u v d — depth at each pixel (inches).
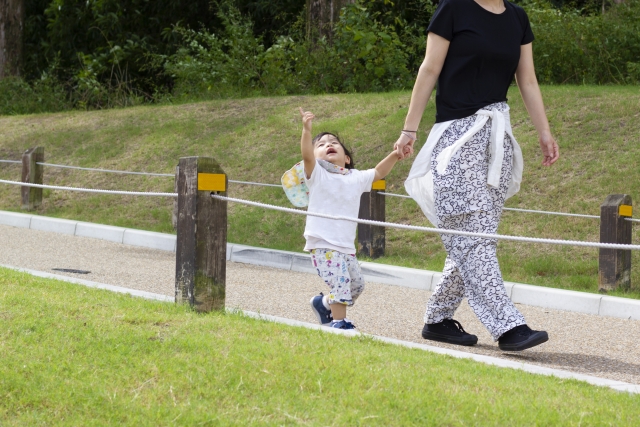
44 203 533.0
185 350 166.6
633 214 380.2
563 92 513.0
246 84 739.4
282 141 542.6
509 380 158.9
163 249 419.5
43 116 702.5
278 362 159.0
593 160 428.1
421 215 428.8
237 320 199.3
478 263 199.5
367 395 142.2
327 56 706.2
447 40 202.1
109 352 162.7
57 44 1036.5
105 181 549.6
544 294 310.3
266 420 131.7
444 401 140.8
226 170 521.0
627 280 325.7
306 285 322.0
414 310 276.7
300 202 229.5
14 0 937.5
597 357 210.2
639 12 644.7
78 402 138.6
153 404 138.1
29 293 215.6
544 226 390.0
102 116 669.3
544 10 658.2
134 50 962.1
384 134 510.6
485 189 201.6
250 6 975.6
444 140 204.4
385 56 701.3
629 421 135.4
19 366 151.5
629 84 598.9
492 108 202.8
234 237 433.7
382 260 376.5
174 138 583.2
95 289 239.5
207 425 130.3
